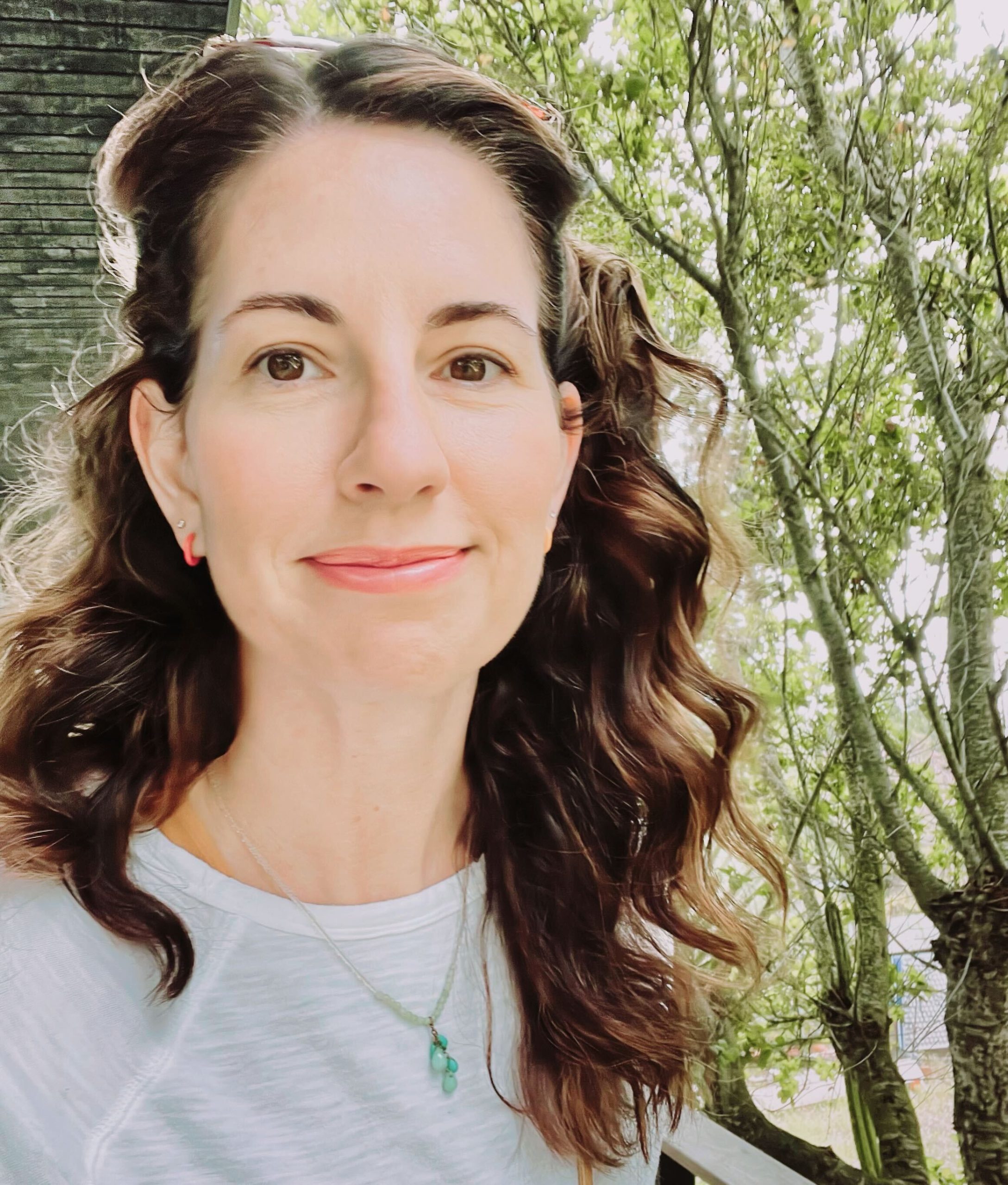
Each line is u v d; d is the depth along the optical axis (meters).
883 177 3.21
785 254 3.48
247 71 0.77
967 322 3.18
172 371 0.82
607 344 1.15
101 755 0.95
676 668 1.24
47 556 1.13
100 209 1.04
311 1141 0.87
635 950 1.14
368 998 0.89
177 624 0.97
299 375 0.74
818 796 3.79
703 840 1.28
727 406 1.33
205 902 0.86
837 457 3.53
